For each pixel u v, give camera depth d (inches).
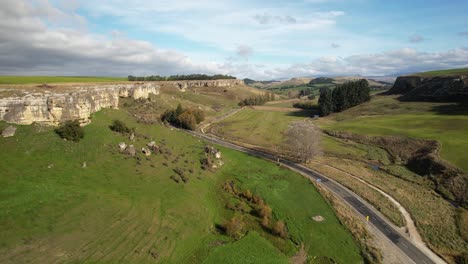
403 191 2787.9
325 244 1991.9
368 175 3206.2
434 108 5339.6
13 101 2284.7
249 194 2632.9
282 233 2071.9
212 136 4869.6
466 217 2257.6
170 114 5236.2
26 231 1461.6
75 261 1408.7
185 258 1691.7
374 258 1849.2
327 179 3095.5
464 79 5457.7
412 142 3811.5
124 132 2984.7
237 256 1775.3
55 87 2925.7
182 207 2155.5
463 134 3794.3
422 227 2182.6
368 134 4421.8
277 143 4483.3
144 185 2283.5
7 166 1904.5
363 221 2271.2
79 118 2721.5
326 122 5812.0
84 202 1809.8
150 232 1787.6
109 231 1679.4
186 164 2935.5
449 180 2763.3
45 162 2091.5
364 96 6904.5
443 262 1824.6
